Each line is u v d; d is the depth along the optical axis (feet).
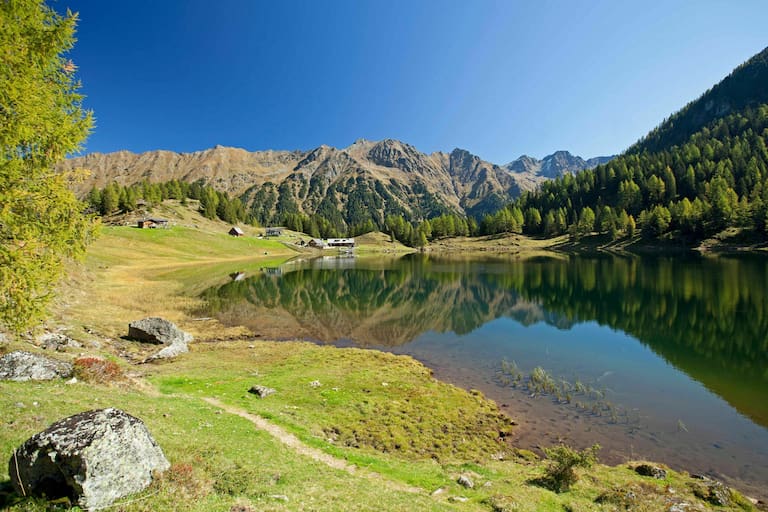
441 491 45.57
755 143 634.43
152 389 71.56
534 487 46.96
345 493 39.04
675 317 155.22
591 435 69.97
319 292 235.81
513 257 500.33
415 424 70.03
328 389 82.94
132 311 154.81
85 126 48.21
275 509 32.07
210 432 51.08
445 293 233.35
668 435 69.97
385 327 154.92
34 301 44.57
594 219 593.83
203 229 577.84
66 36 44.34
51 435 28.07
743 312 155.53
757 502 49.52
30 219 43.57
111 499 27.84
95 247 343.87
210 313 169.78
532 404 83.46
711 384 93.66
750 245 378.32
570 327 151.84
